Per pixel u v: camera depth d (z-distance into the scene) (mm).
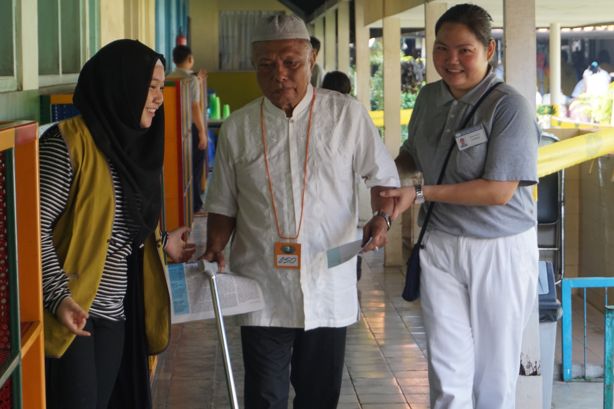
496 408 4039
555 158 5176
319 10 16531
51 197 2961
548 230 6938
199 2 21516
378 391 5336
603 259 7254
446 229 3908
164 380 5570
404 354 6039
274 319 3684
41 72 4680
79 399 3045
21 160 2420
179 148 5812
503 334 3932
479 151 3775
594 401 5301
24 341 2344
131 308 3373
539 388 4500
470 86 3811
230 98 20781
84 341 3055
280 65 3533
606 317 3871
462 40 3729
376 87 16891
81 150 3020
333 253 3504
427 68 7355
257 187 3645
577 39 12672
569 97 12305
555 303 4672
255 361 3734
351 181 3689
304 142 3617
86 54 5629
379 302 7383
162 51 12242
